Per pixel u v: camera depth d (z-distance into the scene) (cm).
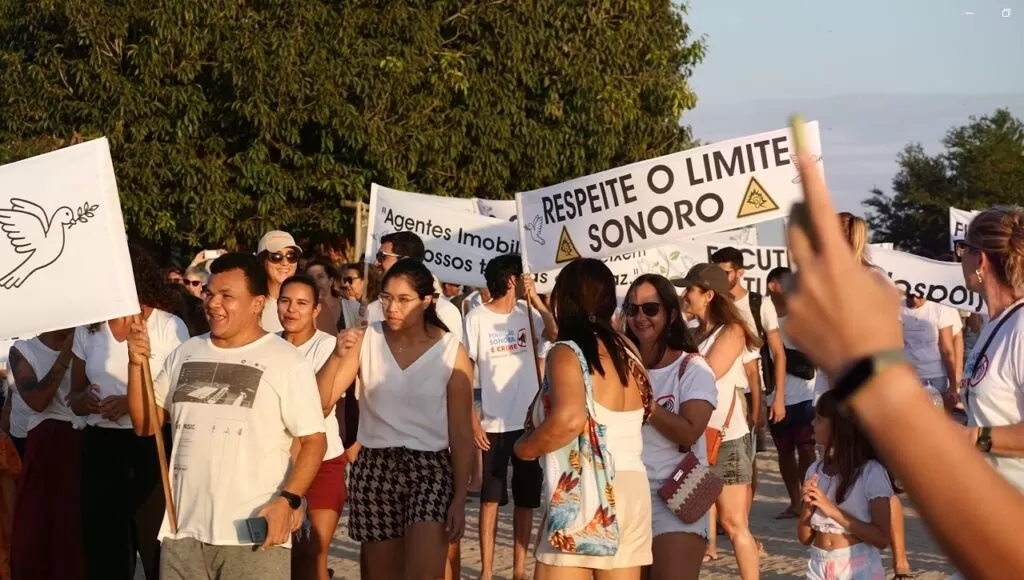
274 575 512
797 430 1055
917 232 6138
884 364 99
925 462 98
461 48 2297
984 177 5928
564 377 500
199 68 2056
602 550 493
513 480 830
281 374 516
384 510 629
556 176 2383
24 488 684
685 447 573
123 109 2016
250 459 512
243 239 2203
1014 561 97
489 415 845
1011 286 450
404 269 627
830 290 100
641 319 594
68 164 543
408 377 622
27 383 678
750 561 730
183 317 811
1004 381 441
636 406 520
